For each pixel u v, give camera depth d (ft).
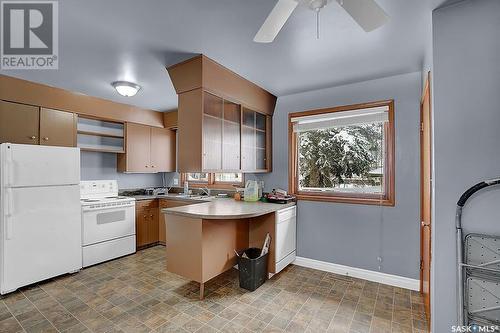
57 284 9.09
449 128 5.10
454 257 5.03
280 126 11.59
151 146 14.74
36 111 10.18
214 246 8.34
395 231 9.02
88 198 12.56
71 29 6.19
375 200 9.43
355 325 6.64
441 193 5.16
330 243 10.26
